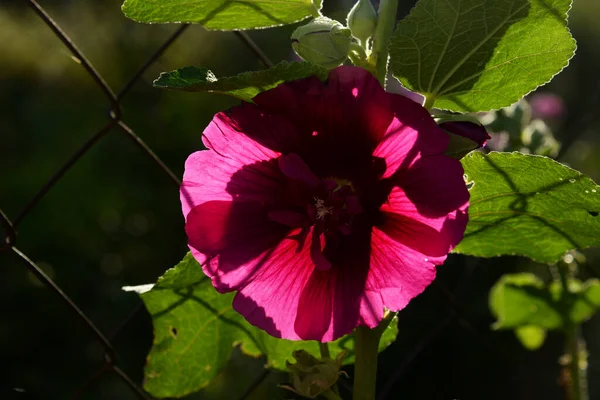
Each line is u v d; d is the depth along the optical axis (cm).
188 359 77
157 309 75
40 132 172
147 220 166
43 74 184
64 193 163
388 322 70
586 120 114
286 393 80
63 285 154
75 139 171
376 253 67
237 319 76
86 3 198
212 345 77
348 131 66
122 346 150
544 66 69
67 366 146
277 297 68
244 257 68
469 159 70
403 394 133
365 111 65
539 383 135
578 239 73
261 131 66
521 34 68
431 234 65
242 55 189
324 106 65
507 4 67
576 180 69
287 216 66
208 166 68
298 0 70
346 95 65
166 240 166
